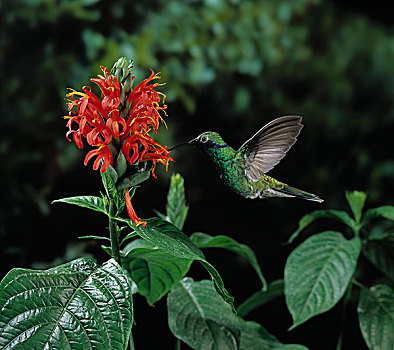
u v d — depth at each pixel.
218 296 1.27
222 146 1.21
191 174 2.33
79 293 1.10
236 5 2.34
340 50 2.94
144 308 1.95
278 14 2.59
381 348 1.29
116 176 1.12
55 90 1.84
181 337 1.24
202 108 2.36
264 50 2.44
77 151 1.89
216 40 2.19
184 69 2.05
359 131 2.82
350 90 2.88
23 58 1.83
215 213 2.39
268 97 2.59
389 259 1.33
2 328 1.08
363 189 2.74
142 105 1.11
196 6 2.13
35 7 1.79
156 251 1.17
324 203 2.68
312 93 2.79
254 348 1.27
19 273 1.10
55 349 1.08
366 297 1.32
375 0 2.92
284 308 2.34
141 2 1.98
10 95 1.83
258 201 2.43
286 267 1.29
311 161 2.74
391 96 2.92
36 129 1.85
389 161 2.80
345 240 1.31
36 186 1.86
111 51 1.84
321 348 2.28
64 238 1.85
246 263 2.33
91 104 1.10
